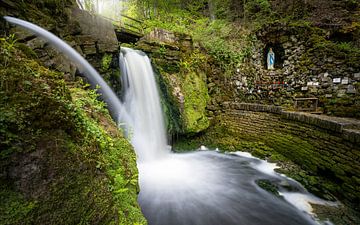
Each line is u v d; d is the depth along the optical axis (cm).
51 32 493
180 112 882
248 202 496
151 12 1656
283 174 637
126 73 731
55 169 150
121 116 668
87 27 611
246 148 862
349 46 825
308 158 635
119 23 1105
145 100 798
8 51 182
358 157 475
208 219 431
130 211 233
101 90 590
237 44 1182
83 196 165
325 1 1212
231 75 1112
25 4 454
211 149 907
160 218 427
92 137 225
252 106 931
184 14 1573
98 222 172
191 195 522
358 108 716
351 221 415
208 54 1110
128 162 327
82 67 534
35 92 163
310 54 899
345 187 491
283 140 769
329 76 827
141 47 850
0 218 115
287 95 970
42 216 133
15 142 133
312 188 542
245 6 1466
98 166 201
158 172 659
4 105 138
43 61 421
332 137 570
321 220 424
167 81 880
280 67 1095
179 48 980
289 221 428
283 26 1005
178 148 895
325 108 822
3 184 123
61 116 175
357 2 1128
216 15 1675
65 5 580
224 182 598
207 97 1025
